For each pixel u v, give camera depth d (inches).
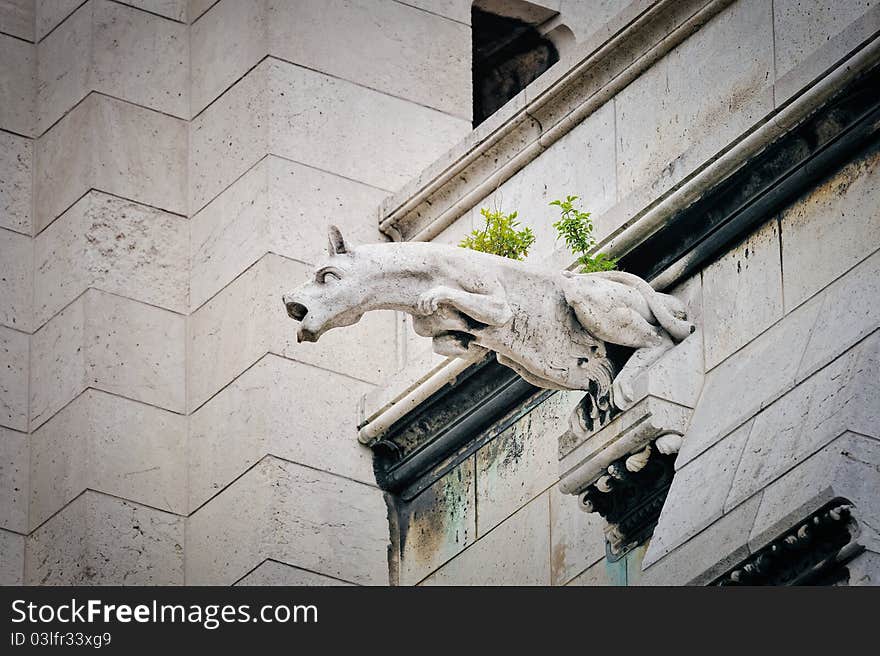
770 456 586.2
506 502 685.3
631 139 678.5
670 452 618.5
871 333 585.6
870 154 609.3
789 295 616.4
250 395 722.2
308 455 717.9
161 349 740.0
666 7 668.7
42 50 783.1
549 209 700.0
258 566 702.5
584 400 633.0
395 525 719.1
